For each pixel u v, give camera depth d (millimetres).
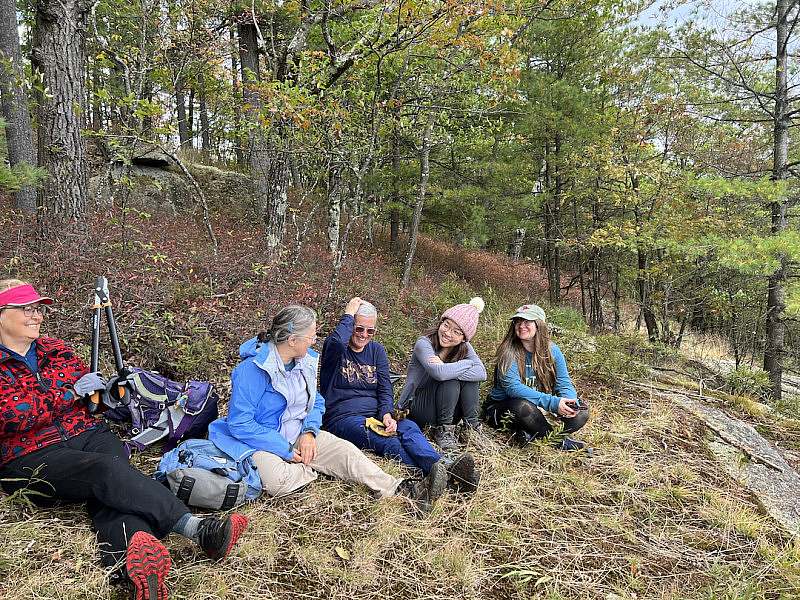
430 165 10773
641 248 10281
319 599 2422
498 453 3852
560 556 2945
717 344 13797
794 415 6129
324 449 3254
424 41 6043
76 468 2447
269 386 3037
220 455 2938
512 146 11055
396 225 11617
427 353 3855
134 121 6797
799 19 8992
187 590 2326
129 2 9312
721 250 8531
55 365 2758
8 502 2541
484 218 11594
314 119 6176
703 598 2748
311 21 6824
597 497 3555
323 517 2939
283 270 6801
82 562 2318
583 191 11312
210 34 9188
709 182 8781
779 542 3346
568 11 10914
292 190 12742
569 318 8719
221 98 8891
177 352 4309
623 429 4492
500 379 4086
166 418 3184
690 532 3332
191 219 9336
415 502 3127
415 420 3996
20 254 5270
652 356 7469
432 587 2600
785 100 9328
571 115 10969
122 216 6133
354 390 3727
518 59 6426
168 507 2406
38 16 5645
